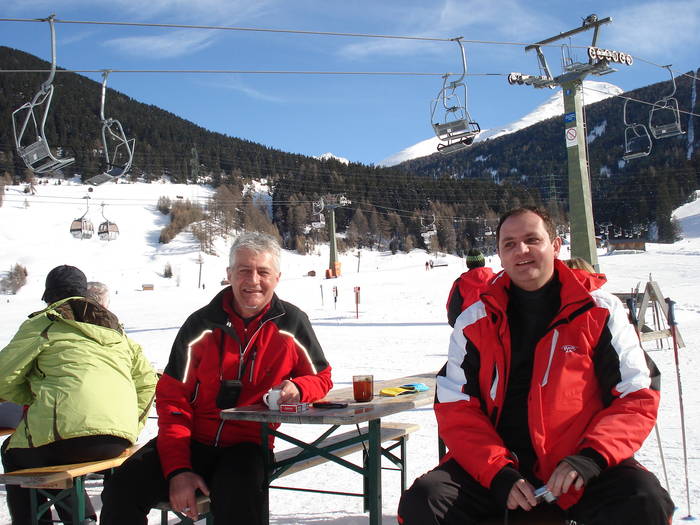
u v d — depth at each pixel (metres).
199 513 2.73
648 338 8.66
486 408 2.60
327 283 40.84
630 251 60.31
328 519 3.63
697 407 6.14
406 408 2.90
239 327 3.13
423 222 127.31
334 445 2.83
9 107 168.50
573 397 2.47
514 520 2.36
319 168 165.38
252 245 3.11
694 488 3.74
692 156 180.50
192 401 3.10
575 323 2.49
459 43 9.80
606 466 2.25
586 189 12.91
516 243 2.58
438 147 10.10
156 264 102.56
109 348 3.40
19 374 3.24
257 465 2.81
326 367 3.24
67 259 105.62
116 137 8.09
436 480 2.40
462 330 2.65
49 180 160.00
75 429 3.11
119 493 2.77
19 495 3.19
